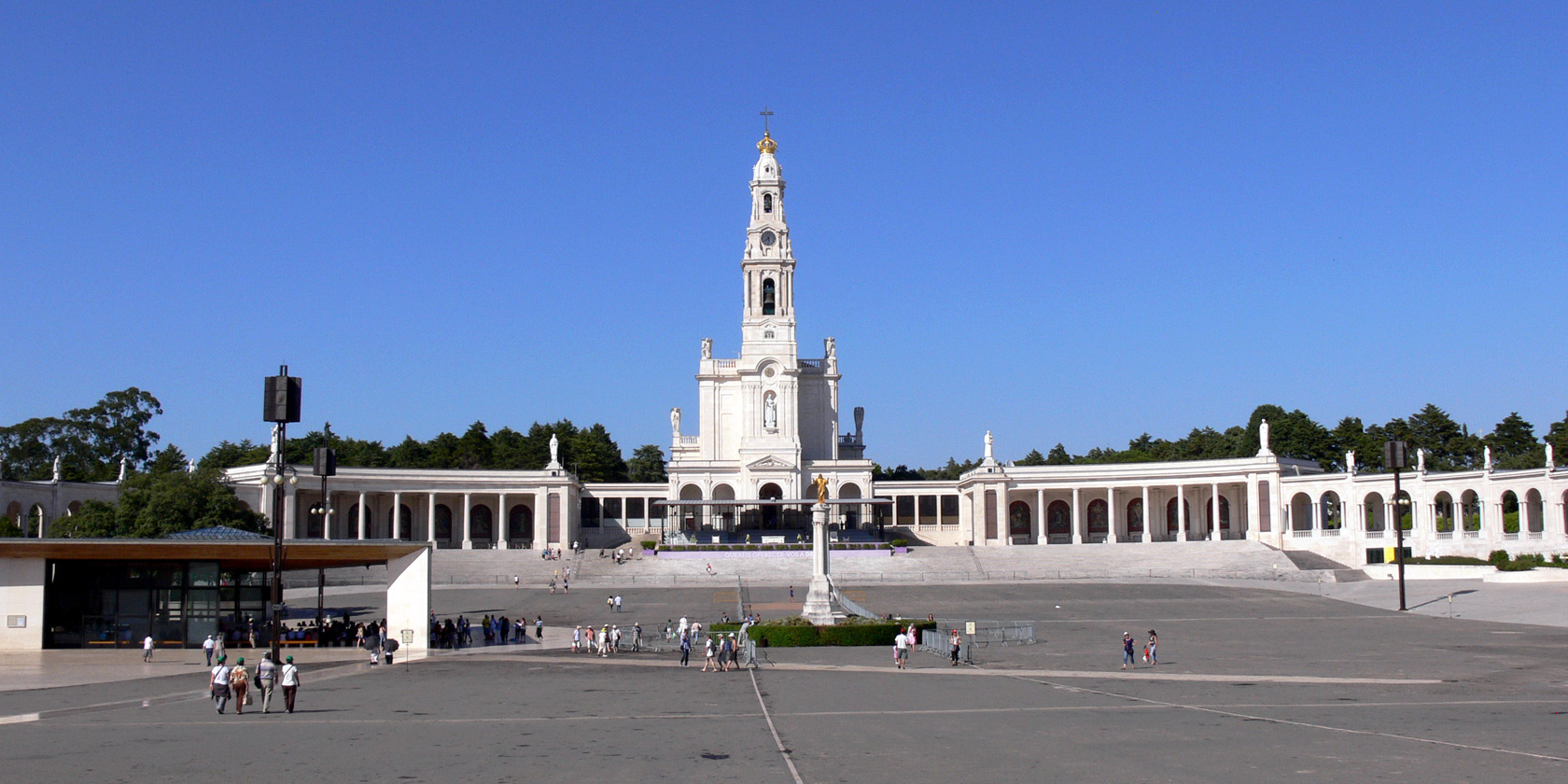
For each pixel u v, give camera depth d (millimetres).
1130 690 50562
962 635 73000
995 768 33688
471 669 60250
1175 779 32188
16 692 51406
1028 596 99625
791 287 163875
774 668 60062
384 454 192125
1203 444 198625
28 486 115250
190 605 69688
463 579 116875
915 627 72562
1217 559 123312
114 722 42562
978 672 57656
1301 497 148250
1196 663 60531
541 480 146125
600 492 160125
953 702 46875
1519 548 116562
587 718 43125
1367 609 89188
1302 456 179250
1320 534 134000
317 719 43281
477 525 158750
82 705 47188
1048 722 41594
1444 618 82500
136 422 166000
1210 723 41281
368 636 64062
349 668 60719
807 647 71625
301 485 136375
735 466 155500
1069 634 76125
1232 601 95375
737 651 64688
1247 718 42531
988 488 147125
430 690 51594
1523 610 83438
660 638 73688
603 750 36469
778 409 157750
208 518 99312
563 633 80438
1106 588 105500
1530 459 150500
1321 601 94812
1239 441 189250
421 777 32688
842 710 44656
